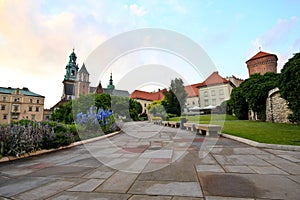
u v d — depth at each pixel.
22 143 3.43
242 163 2.70
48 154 3.74
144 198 1.55
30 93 48.22
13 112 43.53
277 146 3.81
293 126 7.98
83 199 1.56
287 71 7.31
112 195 1.63
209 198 1.52
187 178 2.06
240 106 15.36
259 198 1.51
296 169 2.37
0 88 44.97
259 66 33.12
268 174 2.17
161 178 2.09
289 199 1.49
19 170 2.54
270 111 11.44
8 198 1.61
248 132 6.30
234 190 1.69
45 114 49.41
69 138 4.66
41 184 1.96
